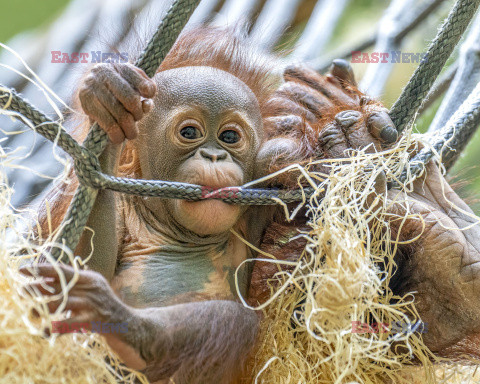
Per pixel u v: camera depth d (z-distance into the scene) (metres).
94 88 3.73
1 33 11.50
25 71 8.86
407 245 4.45
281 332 4.21
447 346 4.42
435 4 8.00
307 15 9.30
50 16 11.51
